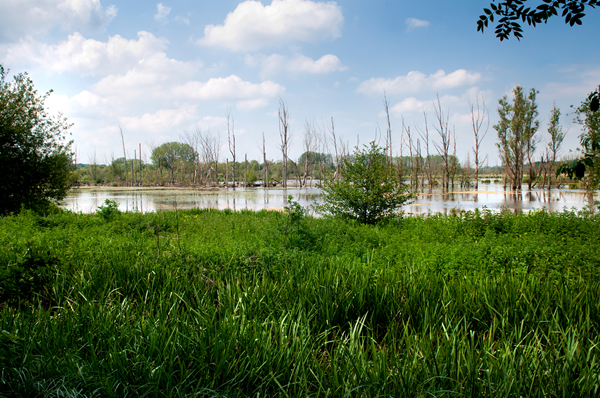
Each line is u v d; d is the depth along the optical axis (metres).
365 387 2.22
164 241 6.52
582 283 4.05
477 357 2.49
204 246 5.66
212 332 2.77
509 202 24.34
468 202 24.78
